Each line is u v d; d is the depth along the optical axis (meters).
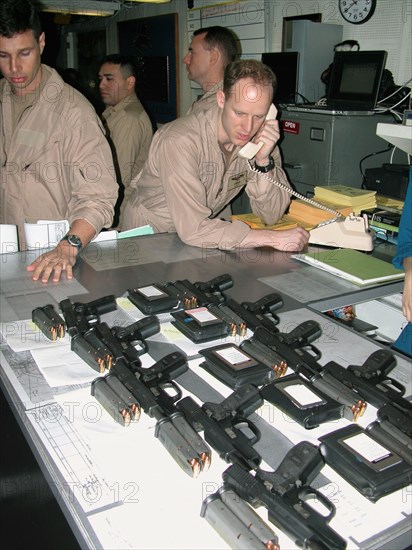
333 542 0.64
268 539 0.64
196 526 0.68
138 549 0.65
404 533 0.68
